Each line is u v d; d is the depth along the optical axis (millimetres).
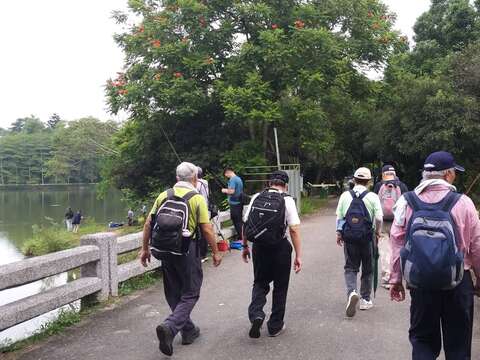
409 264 3264
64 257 5633
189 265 4707
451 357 3369
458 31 26516
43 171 114188
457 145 19484
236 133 20828
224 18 19094
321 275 7961
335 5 19469
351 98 22547
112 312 6039
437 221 3260
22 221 45281
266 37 17125
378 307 6090
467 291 3338
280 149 21250
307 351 4680
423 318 3418
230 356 4594
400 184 7047
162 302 6492
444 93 19484
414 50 28141
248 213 5027
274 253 5000
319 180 38031
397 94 22281
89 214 52406
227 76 18219
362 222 5668
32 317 5082
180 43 18109
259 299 5031
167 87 17922
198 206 4742
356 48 19875
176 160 20141
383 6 21234
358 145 31094
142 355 4664
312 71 17547
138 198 22812
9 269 4859
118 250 6906
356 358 4492
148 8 19906
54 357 4656
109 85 18547
